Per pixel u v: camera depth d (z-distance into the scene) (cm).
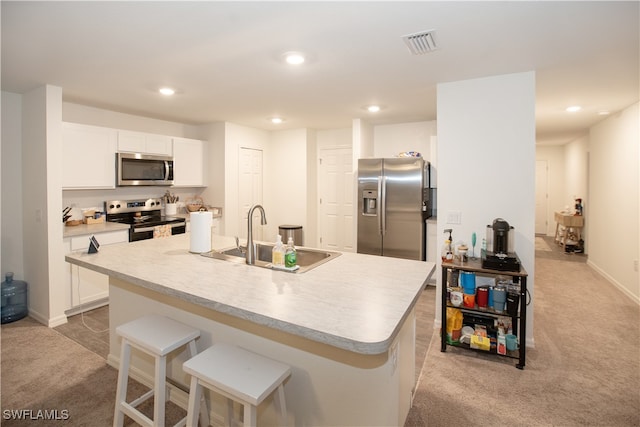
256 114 429
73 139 341
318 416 157
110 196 412
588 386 223
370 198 445
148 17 183
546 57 238
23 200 329
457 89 290
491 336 265
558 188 819
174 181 444
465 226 291
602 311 353
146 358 222
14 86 301
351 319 129
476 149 285
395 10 176
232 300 147
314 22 189
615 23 189
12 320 317
